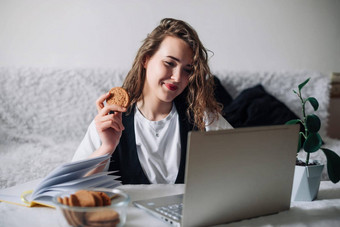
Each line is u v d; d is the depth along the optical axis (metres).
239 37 2.72
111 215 0.63
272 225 0.75
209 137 0.69
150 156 1.25
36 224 0.72
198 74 1.21
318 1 2.79
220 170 0.72
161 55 1.15
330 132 2.91
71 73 2.34
